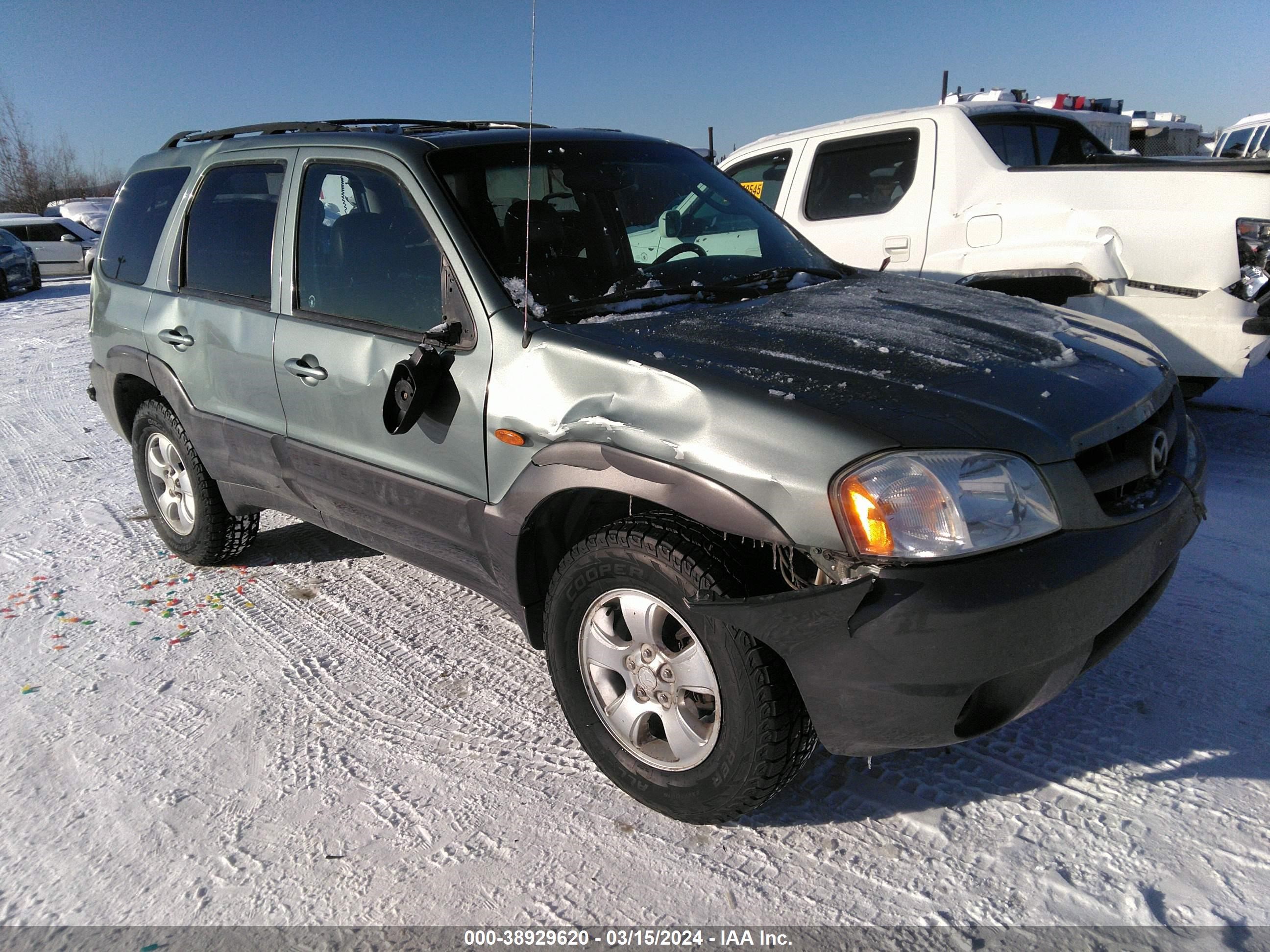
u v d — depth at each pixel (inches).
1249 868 87.3
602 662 101.0
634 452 92.1
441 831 99.6
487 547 110.0
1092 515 86.1
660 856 94.6
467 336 109.7
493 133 130.9
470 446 109.0
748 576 88.4
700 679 91.9
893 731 85.4
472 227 114.0
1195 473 101.9
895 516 79.9
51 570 175.9
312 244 131.5
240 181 147.1
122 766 113.0
